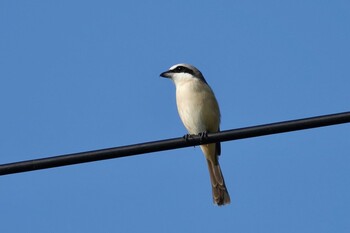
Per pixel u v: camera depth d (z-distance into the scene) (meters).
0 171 10.61
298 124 10.67
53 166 10.73
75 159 10.73
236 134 11.14
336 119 10.45
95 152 10.80
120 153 10.86
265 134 10.91
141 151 10.95
